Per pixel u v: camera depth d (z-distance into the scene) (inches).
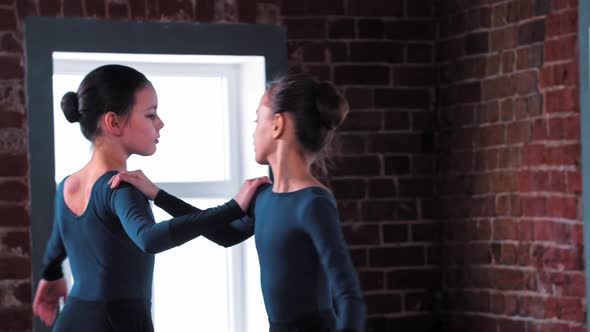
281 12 184.2
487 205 181.2
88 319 110.8
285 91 104.7
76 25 171.9
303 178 103.8
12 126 167.0
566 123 163.9
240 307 192.5
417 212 192.5
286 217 100.9
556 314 166.7
